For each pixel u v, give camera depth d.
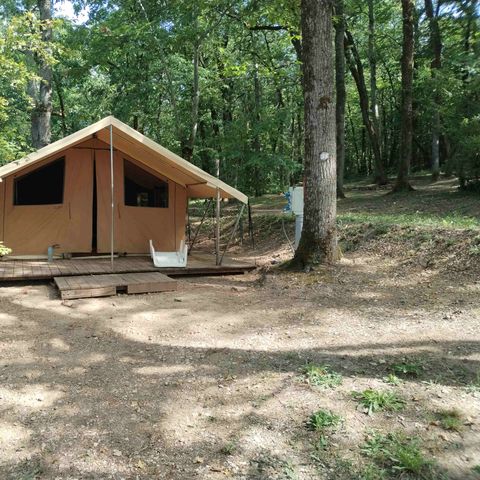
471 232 7.79
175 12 14.30
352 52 21.95
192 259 10.95
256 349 4.82
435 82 12.93
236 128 14.56
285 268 8.72
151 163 10.93
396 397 3.65
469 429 3.22
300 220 9.88
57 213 10.83
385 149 32.94
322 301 6.61
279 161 13.71
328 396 3.71
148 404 3.68
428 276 7.26
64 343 5.04
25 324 5.69
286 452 3.03
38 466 2.89
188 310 6.38
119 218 11.28
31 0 14.88
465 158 12.69
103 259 10.74
